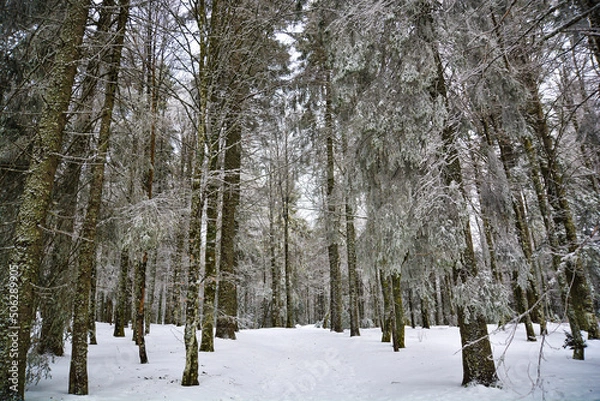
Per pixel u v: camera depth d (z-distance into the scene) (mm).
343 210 17141
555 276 3408
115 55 7270
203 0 8422
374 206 8602
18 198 6492
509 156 12375
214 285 10602
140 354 8648
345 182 9367
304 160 16516
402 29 6891
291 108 15164
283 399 6859
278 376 9000
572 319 7738
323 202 19359
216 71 8305
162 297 28266
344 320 25219
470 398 5445
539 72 5473
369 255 9680
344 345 12828
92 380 6961
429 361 8859
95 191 6676
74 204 7867
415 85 6969
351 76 8164
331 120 15273
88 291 6336
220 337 12977
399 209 7789
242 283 21234
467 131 7031
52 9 6477
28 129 6605
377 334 15727
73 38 6293
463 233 6453
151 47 9109
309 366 10258
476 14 5785
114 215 8555
